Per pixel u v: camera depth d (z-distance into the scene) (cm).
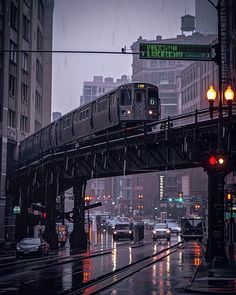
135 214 18988
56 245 5978
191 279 2722
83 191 6216
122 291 2322
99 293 2248
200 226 8838
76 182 6156
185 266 3725
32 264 4034
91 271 3350
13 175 7375
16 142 8200
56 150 6419
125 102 5116
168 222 13075
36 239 4944
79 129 5897
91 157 4903
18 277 3017
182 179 16862
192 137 3647
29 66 9050
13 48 8206
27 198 7062
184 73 15725
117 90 5162
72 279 2864
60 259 4538
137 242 8156
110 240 8938
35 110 9781
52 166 5672
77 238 6184
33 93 9225
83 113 5825
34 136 7438
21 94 8662
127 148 4219
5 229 7794
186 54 2655
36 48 9475
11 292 2286
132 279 2870
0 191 7312
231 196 5225
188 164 3819
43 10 10725
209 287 2367
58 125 6469
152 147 4006
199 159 3372
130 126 5147
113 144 4381
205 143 3600
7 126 7656
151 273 3216
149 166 4100
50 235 5972
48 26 11275
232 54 8012
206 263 3769
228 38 8106
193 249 6075
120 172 4606
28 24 9019
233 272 2958
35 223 7475
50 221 5984
